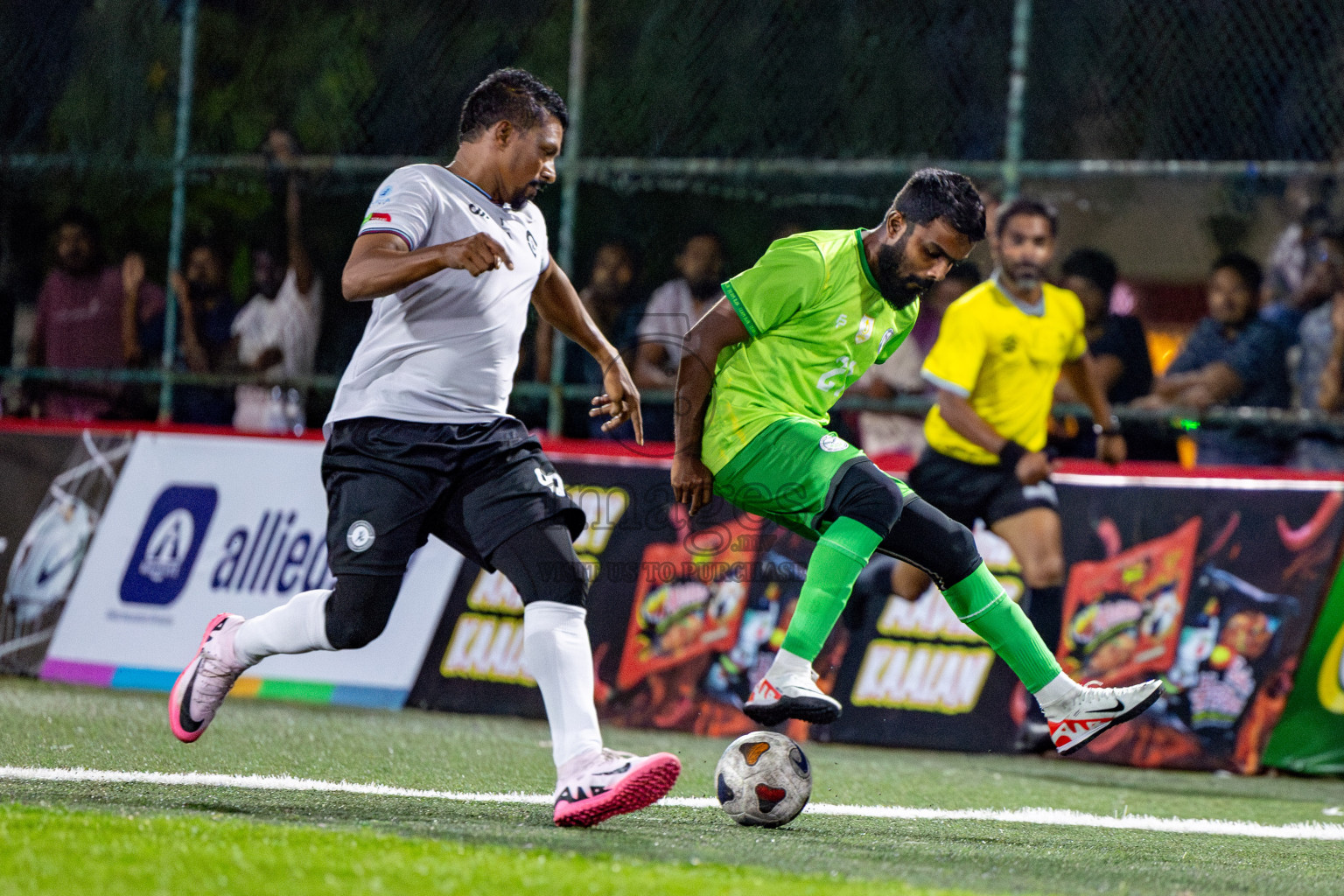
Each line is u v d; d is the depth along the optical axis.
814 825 11.61
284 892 7.13
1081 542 19.69
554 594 10.59
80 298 25.14
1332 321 21.81
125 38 25.88
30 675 22.50
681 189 23.00
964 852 10.29
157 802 10.60
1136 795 15.62
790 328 12.18
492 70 25.36
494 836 9.55
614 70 25.14
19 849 7.93
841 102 24.66
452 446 10.69
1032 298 19.41
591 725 10.41
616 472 21.27
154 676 21.88
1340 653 18.73
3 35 26.52
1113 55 24.19
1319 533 19.17
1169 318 23.23
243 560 22.20
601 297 22.97
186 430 23.11
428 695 21.16
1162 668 19.17
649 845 9.52
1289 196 22.22
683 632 20.59
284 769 13.54
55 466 23.48
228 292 24.38
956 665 19.75
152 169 24.66
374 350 10.86
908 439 22.47
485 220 10.91
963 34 24.47
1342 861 11.07
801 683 11.33
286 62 25.62
